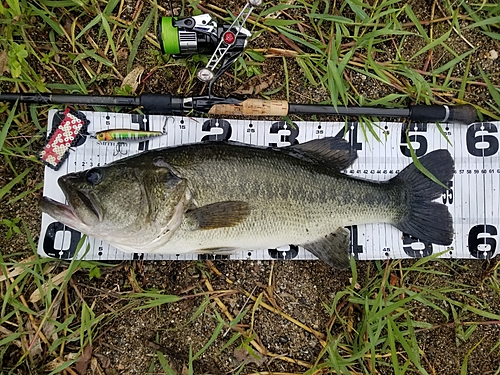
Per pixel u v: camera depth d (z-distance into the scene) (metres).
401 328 0.67
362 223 0.64
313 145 0.63
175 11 0.68
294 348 0.67
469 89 0.69
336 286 0.68
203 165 0.57
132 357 0.65
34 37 0.66
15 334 0.62
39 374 0.63
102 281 0.66
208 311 0.67
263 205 0.59
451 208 0.67
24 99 0.62
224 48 0.62
